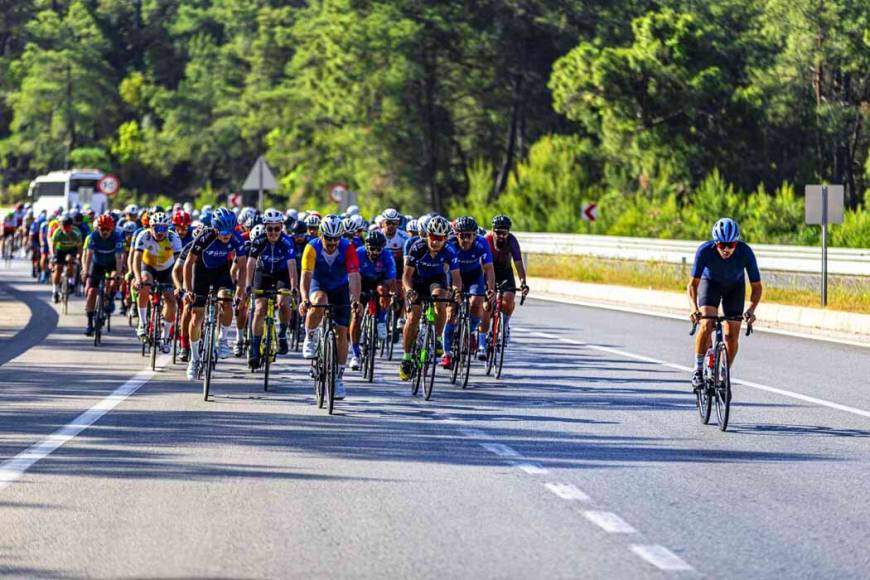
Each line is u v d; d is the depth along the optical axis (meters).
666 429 40.59
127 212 95.19
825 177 198.62
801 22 189.50
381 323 61.94
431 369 47.75
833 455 35.75
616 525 26.72
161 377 54.16
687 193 182.38
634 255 131.88
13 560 23.61
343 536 25.56
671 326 83.38
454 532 25.97
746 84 186.00
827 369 58.91
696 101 178.75
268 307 51.09
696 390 42.25
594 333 78.25
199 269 51.03
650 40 181.38
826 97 197.25
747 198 176.00
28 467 33.12
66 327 80.25
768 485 31.28
